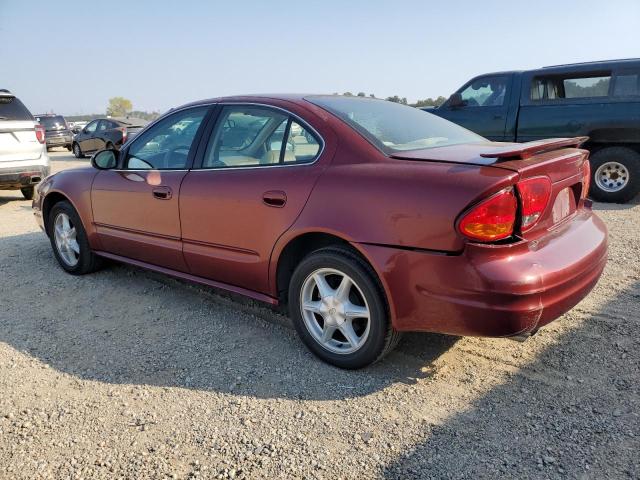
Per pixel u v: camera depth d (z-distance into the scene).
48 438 2.56
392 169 2.82
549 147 2.81
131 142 4.33
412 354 3.28
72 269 4.93
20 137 8.55
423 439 2.48
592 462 2.28
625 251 5.10
